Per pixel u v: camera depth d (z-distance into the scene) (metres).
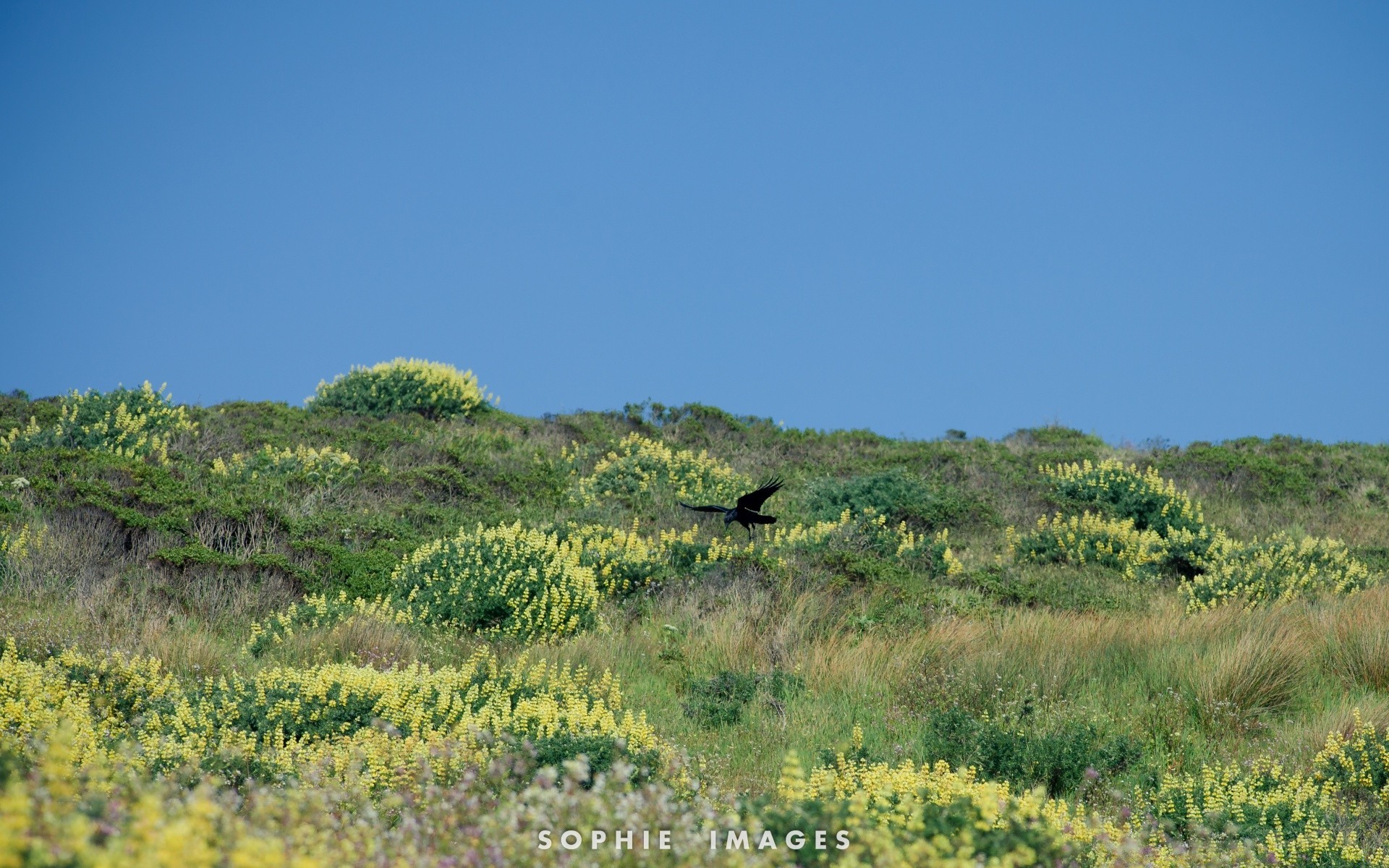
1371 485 95.44
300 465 75.69
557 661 44.00
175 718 32.59
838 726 38.81
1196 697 40.88
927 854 18.72
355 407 99.94
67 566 53.16
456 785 25.20
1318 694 42.62
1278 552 71.94
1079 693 42.25
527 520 72.81
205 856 13.77
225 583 53.34
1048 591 65.19
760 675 43.28
